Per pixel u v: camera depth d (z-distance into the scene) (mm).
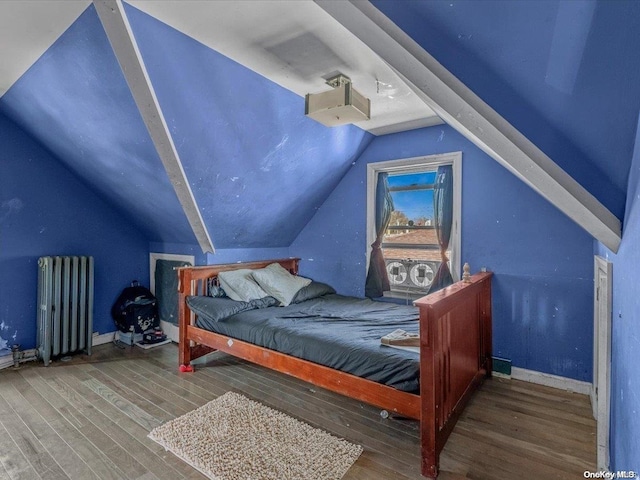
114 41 1590
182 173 2359
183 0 1438
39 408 2229
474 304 2430
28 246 3062
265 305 2986
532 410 2238
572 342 2527
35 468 1664
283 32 1664
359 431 2008
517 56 1035
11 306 2973
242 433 1947
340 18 1062
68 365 2971
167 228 3359
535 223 2662
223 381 2678
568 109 1112
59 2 1469
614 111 1045
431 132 3131
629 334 1234
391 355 1864
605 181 1277
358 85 2236
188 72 1835
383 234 3449
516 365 2746
